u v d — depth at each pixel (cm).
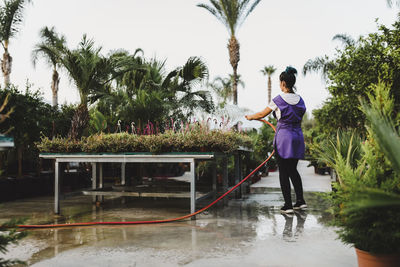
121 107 802
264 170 990
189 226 333
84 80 538
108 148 398
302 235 288
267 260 222
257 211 416
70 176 740
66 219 380
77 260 227
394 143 140
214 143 364
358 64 641
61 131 726
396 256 152
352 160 288
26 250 251
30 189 609
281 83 404
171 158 378
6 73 1257
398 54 576
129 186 564
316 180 923
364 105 169
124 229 322
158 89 884
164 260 224
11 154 650
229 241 271
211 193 457
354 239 164
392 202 113
